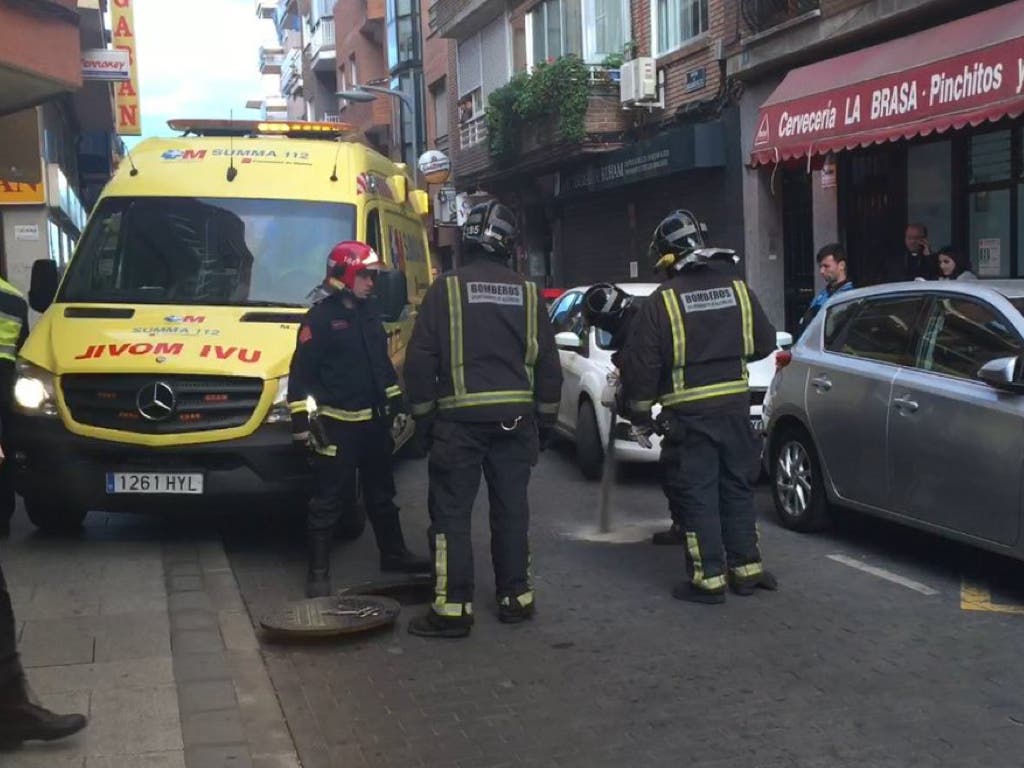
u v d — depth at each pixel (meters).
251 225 7.83
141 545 7.20
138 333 6.93
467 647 5.36
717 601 5.93
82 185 33.88
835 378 7.00
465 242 5.61
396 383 6.32
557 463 10.62
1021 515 5.55
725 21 15.97
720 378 5.90
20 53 12.61
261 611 5.97
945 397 6.04
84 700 4.48
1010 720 4.34
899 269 13.38
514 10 23.27
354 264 6.03
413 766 4.06
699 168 16.52
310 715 4.55
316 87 50.56
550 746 4.20
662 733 4.30
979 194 12.17
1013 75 9.99
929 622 5.55
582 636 5.48
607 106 18.88
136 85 30.81
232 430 6.59
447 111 31.91
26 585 6.17
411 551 7.24
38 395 6.71
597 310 6.71
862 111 11.93
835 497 7.04
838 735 4.23
